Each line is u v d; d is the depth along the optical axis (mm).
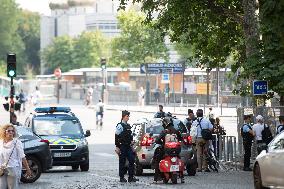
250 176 60094
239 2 73438
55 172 66812
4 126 36062
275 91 63375
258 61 63312
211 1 72125
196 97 196250
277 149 43781
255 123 67188
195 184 52938
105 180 57094
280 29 62656
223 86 188250
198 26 74312
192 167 60812
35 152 54812
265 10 62719
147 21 73375
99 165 75500
